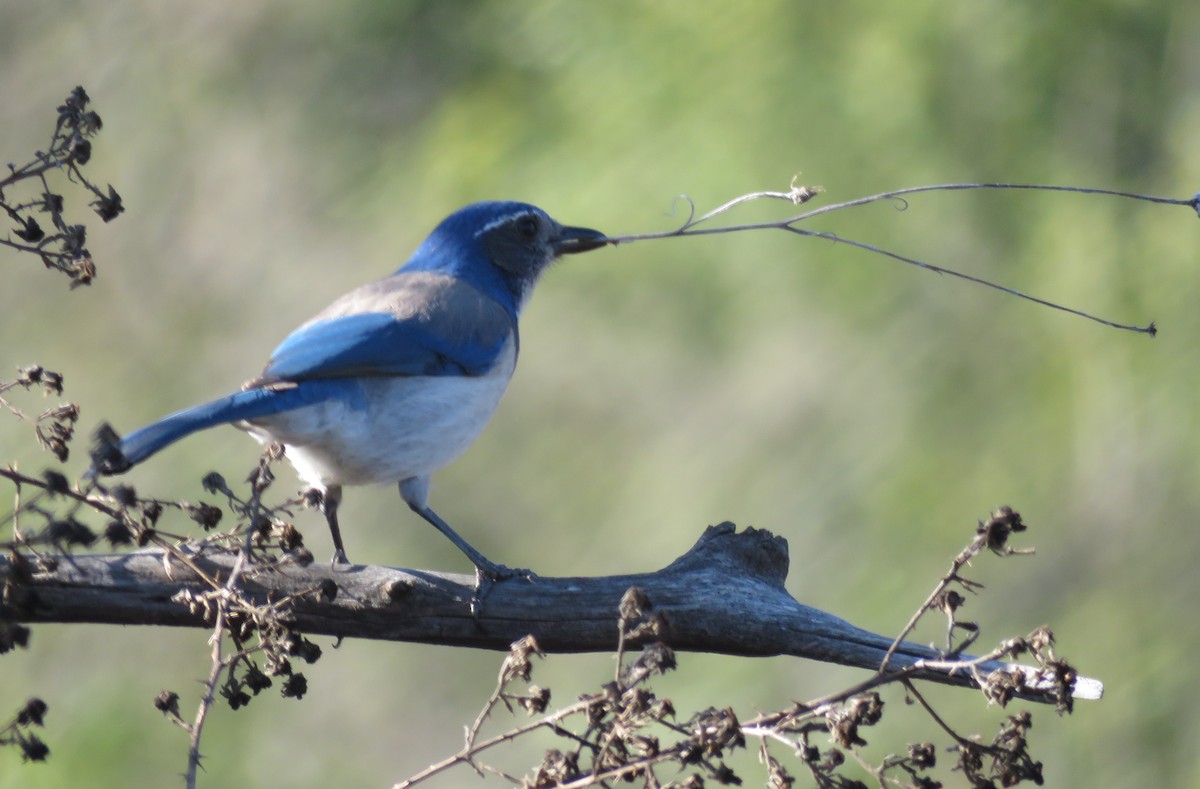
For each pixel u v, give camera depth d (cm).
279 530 754
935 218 1330
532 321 1510
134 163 1789
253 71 1784
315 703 1648
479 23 1596
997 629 1358
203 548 721
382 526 1611
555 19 1488
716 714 621
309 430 916
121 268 1756
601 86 1430
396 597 791
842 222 1331
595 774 609
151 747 1501
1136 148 1348
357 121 1716
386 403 944
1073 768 1330
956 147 1329
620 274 1391
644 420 1530
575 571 1505
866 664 788
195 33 1814
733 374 1481
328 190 1711
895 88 1321
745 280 1359
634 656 1195
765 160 1334
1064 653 1355
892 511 1377
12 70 1830
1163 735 1320
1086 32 1348
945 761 1309
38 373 698
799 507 1416
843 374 1416
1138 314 1327
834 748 634
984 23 1335
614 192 1376
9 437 1609
